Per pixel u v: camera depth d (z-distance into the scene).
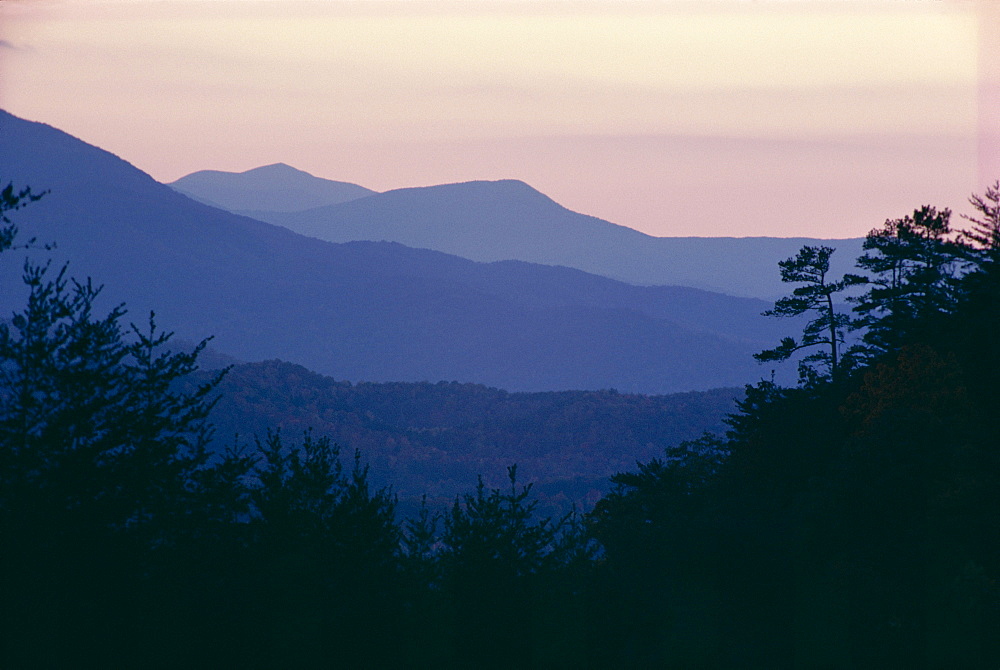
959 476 145.50
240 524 118.94
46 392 101.50
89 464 100.12
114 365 106.50
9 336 100.62
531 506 148.88
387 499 137.62
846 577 147.38
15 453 98.62
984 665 128.00
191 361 111.56
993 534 142.00
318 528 126.31
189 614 105.62
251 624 110.25
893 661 136.25
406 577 133.12
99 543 98.50
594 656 150.38
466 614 136.88
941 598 133.88
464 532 142.50
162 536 108.50
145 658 100.12
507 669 136.50
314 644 114.94
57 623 94.12
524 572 143.62
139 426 105.38
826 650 145.88
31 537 94.69
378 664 121.75
